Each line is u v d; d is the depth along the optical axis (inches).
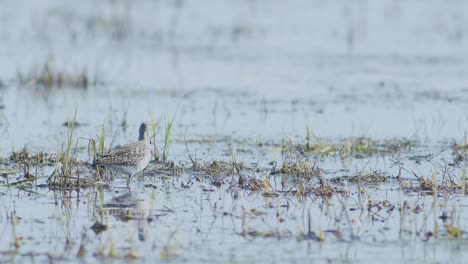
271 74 2375.7
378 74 2368.4
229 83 2260.1
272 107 1985.7
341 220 1178.0
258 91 2162.9
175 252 1034.7
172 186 1354.6
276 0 3595.0
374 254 1042.7
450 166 1491.1
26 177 1375.5
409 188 1342.3
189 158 1537.9
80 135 1704.0
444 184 1354.6
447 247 1068.5
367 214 1205.1
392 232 1128.2
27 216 1178.0
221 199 1279.5
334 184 1370.6
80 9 3358.8
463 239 1097.4
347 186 1358.3
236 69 2439.7
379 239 1099.3
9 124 1790.1
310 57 2628.0
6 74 2333.9
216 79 2306.8
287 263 1007.0
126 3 3336.6
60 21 3129.9
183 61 2551.7
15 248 1045.8
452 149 1610.5
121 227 1134.4
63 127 1772.9
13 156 1504.7
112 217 1179.3
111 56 2610.7
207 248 1055.0
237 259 1017.5
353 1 3560.5
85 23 3080.7
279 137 1713.8
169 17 3235.7
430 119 1863.9
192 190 1331.2
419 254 1043.3
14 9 3319.4
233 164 1413.6
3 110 1926.7
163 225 1146.0
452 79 2292.1
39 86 2212.1
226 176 1419.8
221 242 1079.0
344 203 1259.8
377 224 1160.8
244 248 1057.5
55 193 1300.4
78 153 1558.8
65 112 1919.3
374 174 1397.6
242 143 1662.2
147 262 1003.3
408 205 1245.1
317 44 2815.0
